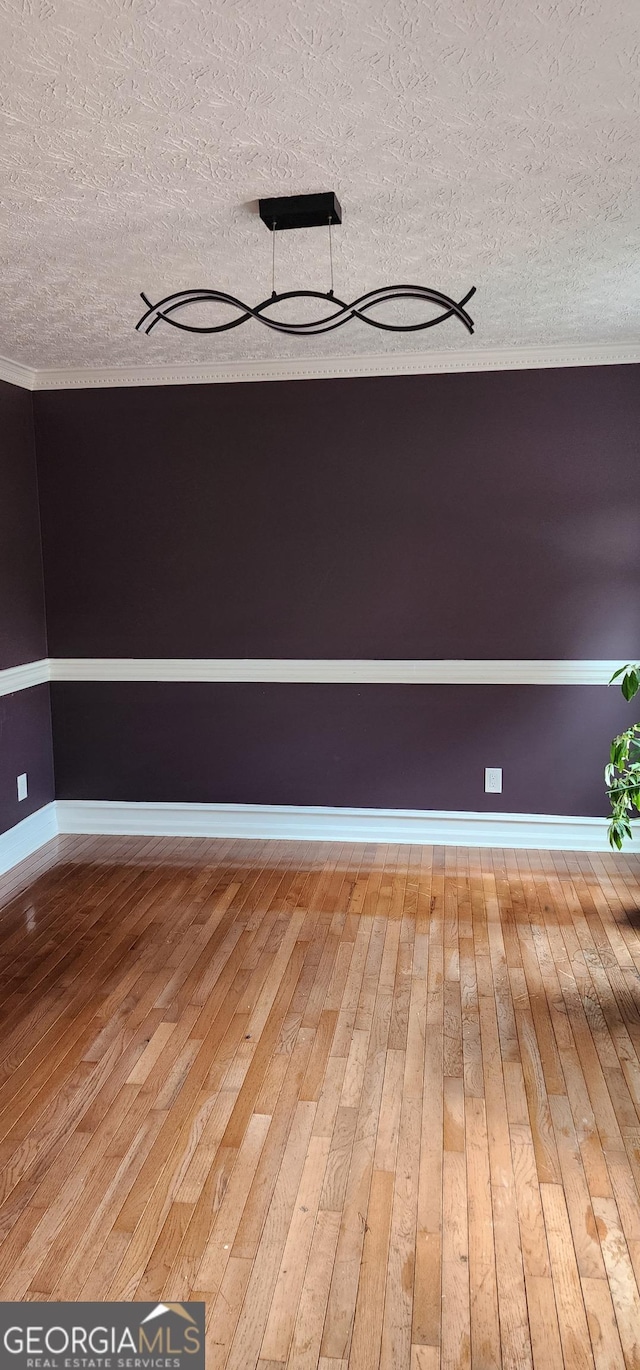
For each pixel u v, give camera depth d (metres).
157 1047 2.79
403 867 4.35
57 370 4.51
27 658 4.59
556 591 4.40
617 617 4.37
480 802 4.61
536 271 2.99
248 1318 1.84
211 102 1.79
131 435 4.59
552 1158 2.29
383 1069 2.67
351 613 4.56
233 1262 1.98
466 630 4.49
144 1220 2.09
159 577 4.68
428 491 4.42
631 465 4.25
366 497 4.47
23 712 4.54
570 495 4.32
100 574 4.72
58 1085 2.60
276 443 4.49
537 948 3.45
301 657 4.63
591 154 2.07
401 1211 2.12
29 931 3.64
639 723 4.07
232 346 4.07
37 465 4.67
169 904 3.91
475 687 4.52
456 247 2.73
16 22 1.51
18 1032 2.88
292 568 4.57
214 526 4.60
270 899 3.96
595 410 4.25
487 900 3.93
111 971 3.29
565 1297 1.88
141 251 2.72
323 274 3.00
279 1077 2.63
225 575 4.63
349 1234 2.05
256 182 2.21
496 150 2.04
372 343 4.05
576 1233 2.05
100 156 2.04
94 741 4.86
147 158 2.05
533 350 4.20
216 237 2.60
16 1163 2.29
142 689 4.78
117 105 1.80
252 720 4.72
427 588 4.49
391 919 3.74
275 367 4.40
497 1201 2.15
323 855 4.54
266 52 1.61
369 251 2.76
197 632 4.69
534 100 1.81
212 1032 2.87
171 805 4.84
